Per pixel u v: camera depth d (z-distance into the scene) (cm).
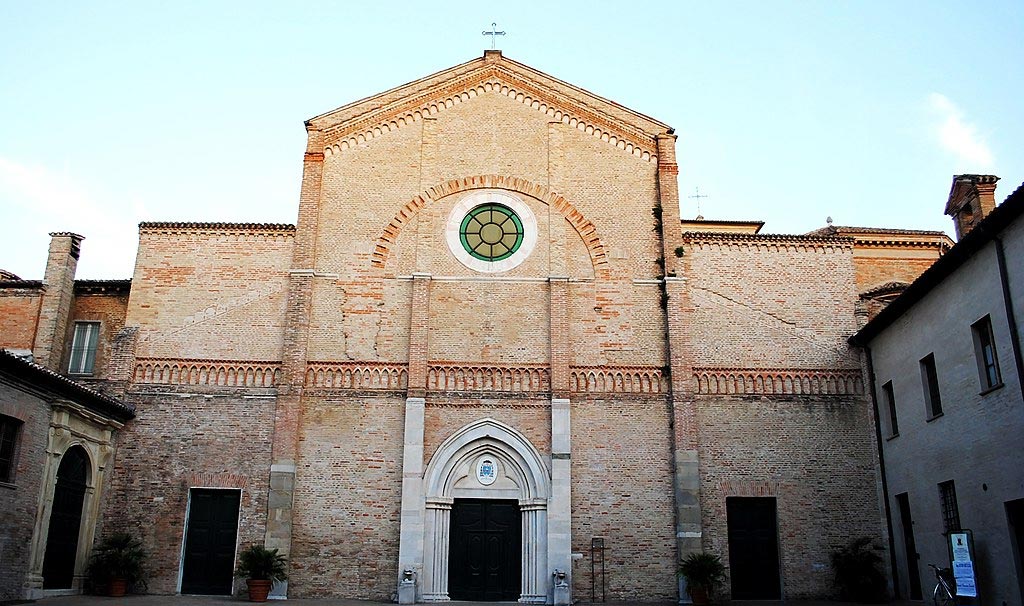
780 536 2833
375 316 2981
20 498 2325
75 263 3338
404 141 3198
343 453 2830
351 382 2905
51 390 2444
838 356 3030
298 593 2702
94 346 3275
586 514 2800
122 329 2973
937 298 2527
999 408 2191
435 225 3100
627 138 3225
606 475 2838
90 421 2662
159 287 3016
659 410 2911
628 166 3198
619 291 3048
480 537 2833
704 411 2941
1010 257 2148
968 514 2338
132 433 2852
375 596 2705
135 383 2902
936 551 2522
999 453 2186
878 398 2931
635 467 2848
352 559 2738
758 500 2894
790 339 3038
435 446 2845
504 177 3162
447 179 3152
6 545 2267
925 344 2600
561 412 2870
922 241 3822
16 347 3161
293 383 2867
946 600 2364
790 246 3148
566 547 2736
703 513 2834
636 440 2877
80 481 2670
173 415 2869
